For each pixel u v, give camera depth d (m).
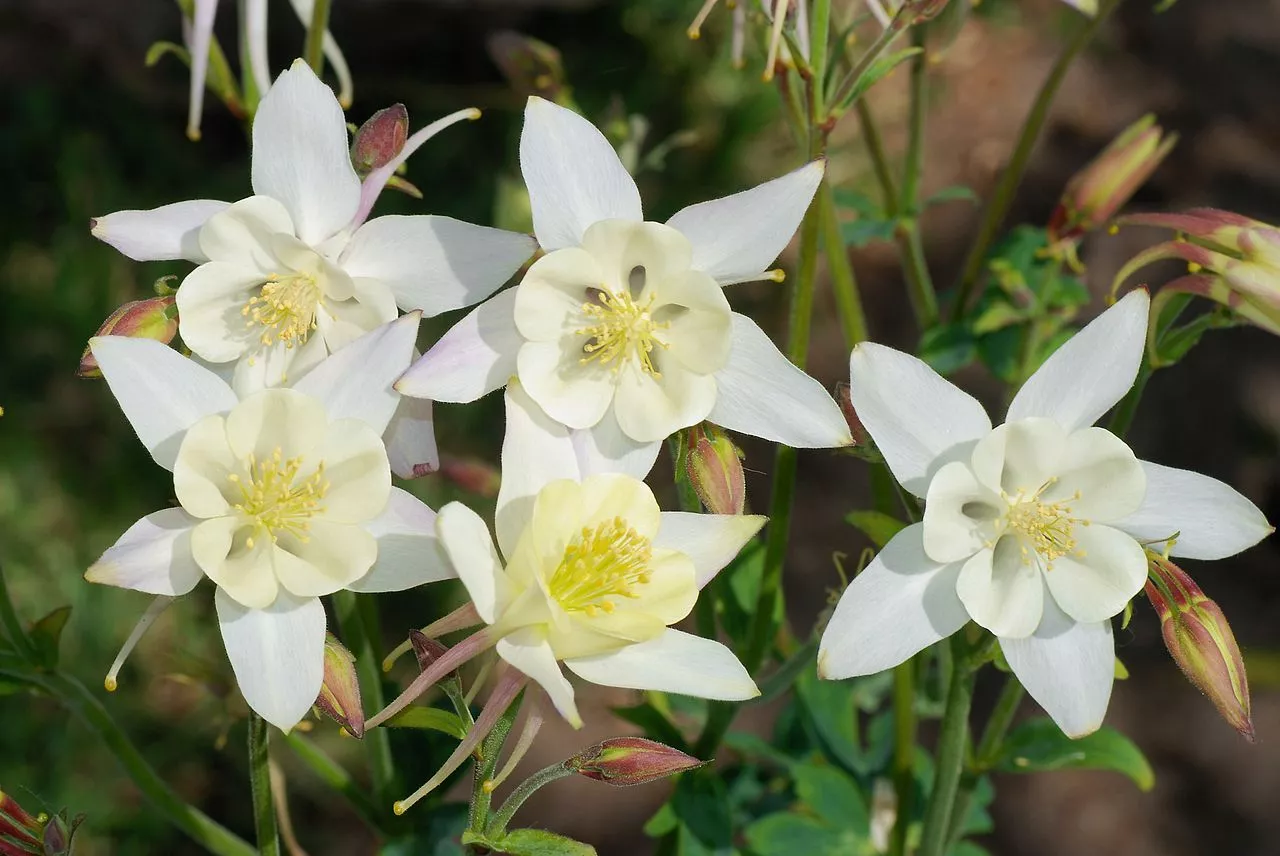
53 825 0.40
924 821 0.44
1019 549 0.39
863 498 0.90
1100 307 0.87
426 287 0.39
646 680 0.37
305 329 0.39
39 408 0.87
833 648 0.38
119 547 0.37
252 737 0.40
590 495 0.38
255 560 0.37
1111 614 0.39
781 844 0.47
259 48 0.47
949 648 0.44
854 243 0.52
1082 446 0.39
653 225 0.39
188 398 0.38
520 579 0.37
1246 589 0.88
